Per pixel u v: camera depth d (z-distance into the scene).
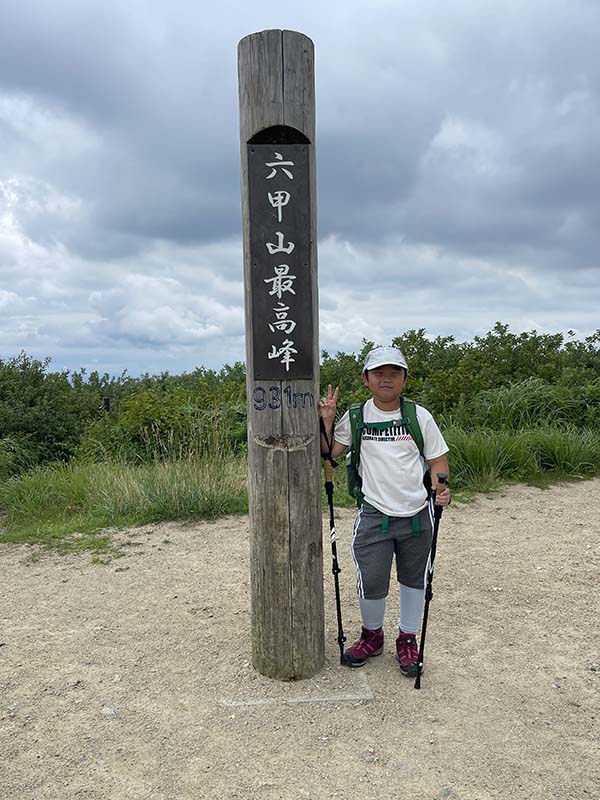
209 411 9.78
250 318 3.34
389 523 3.44
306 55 3.24
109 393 16.39
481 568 5.28
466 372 10.73
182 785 2.74
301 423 3.39
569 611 4.45
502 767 2.82
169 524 6.68
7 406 11.38
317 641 3.54
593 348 11.92
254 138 3.23
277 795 2.67
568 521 6.58
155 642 4.04
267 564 3.45
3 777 2.80
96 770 2.84
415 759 2.88
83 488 7.75
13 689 3.52
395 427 3.43
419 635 4.07
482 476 7.93
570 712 3.24
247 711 3.25
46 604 4.71
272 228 3.26
